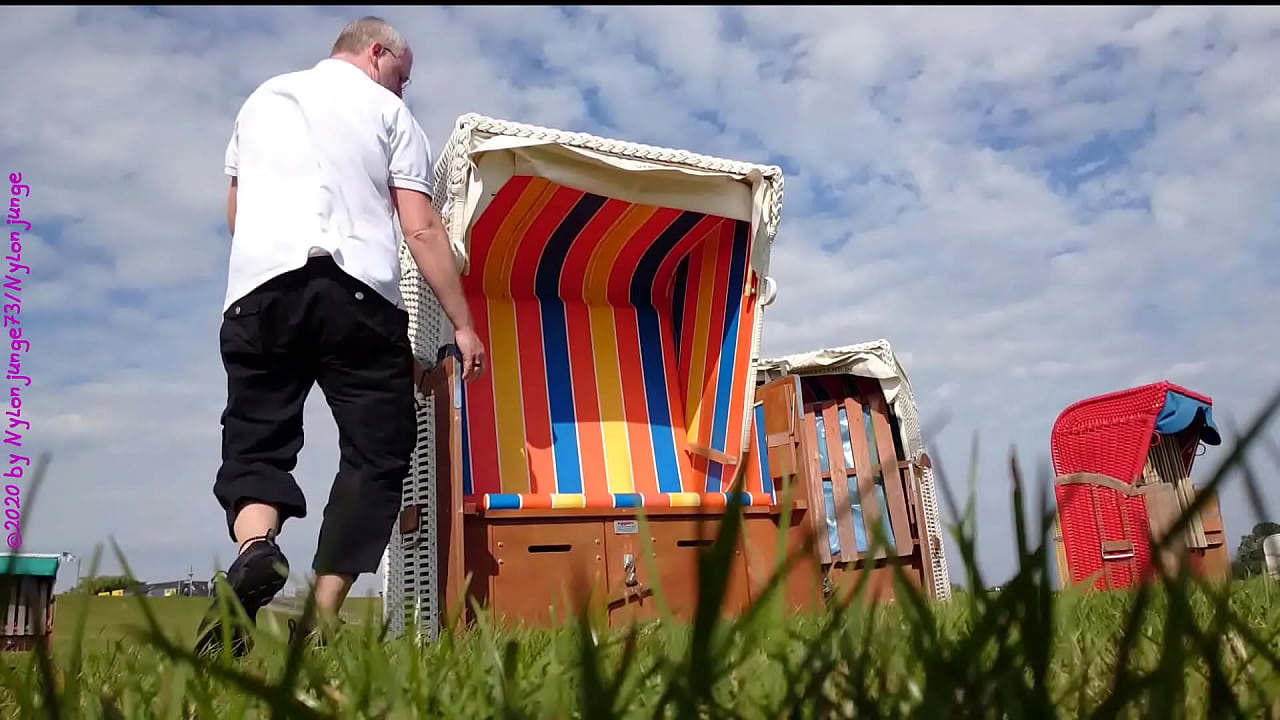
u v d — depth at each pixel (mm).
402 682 892
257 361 2834
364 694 805
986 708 565
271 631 913
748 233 5234
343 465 2877
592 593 505
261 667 1228
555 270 5656
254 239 2887
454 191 4098
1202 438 7277
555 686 775
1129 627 552
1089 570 6492
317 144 2982
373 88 3148
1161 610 1351
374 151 3059
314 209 2900
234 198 3279
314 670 803
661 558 4195
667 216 5406
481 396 5305
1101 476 5820
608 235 5543
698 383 5594
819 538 585
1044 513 530
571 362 5586
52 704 590
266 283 2834
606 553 4141
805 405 5895
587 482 5359
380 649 952
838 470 5758
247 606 2375
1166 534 534
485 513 3980
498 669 903
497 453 5230
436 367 3998
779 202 4945
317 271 2850
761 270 5098
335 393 2912
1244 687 843
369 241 2969
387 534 2814
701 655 548
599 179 4496
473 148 4121
